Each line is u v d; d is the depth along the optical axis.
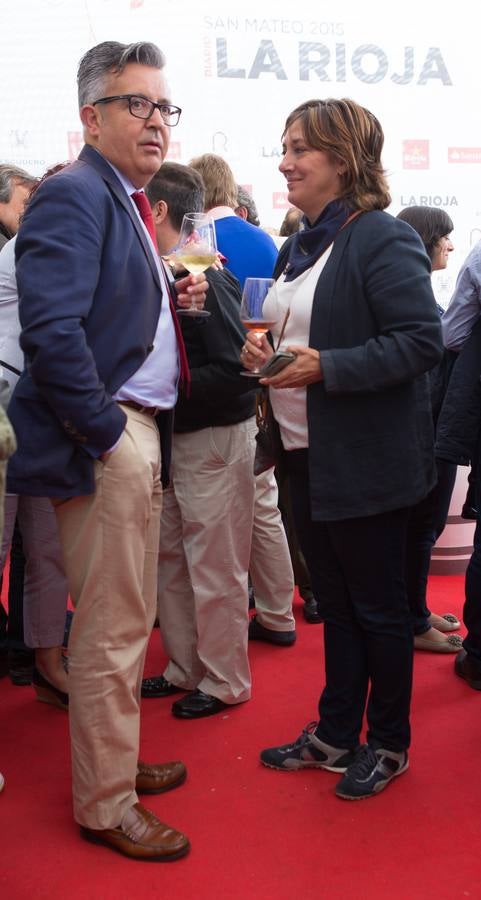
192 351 2.47
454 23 4.98
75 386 1.70
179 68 4.63
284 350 2.04
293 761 2.29
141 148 1.88
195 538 2.56
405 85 4.96
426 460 2.15
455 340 2.85
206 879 1.85
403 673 2.19
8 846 1.98
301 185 2.10
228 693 2.65
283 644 3.19
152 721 2.61
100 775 1.92
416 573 3.00
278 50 4.76
